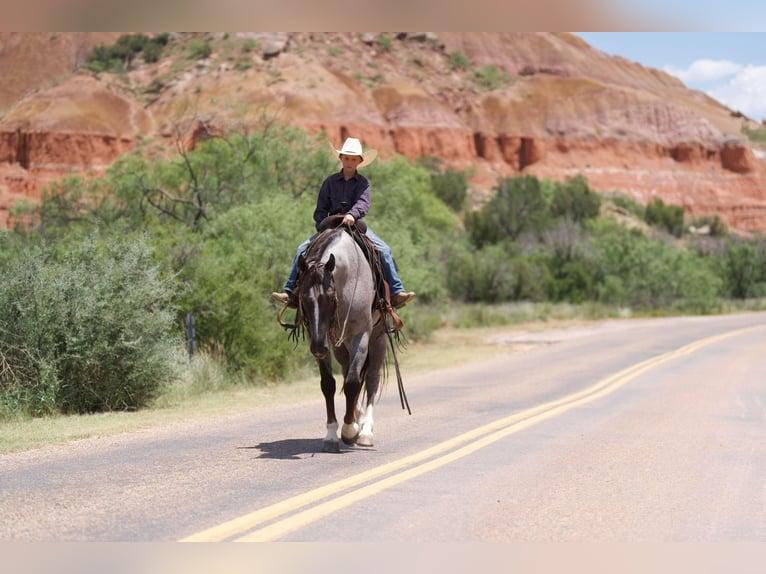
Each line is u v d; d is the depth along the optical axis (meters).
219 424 13.02
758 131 192.12
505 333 38.88
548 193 98.00
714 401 17.02
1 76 123.31
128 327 15.39
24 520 6.88
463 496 8.09
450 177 101.31
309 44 140.25
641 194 138.50
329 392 10.28
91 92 112.62
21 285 15.23
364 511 7.38
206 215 27.17
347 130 119.75
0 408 13.92
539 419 13.77
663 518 7.55
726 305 63.91
